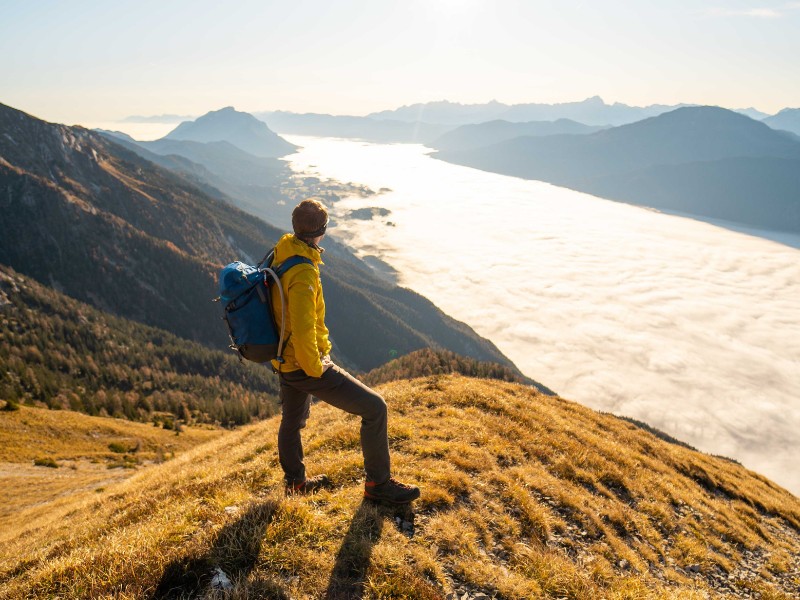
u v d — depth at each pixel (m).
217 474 8.35
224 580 4.45
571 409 18.17
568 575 6.17
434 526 6.06
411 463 8.02
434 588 4.98
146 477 15.30
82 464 49.41
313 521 5.43
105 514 9.02
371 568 4.87
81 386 162.88
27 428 62.34
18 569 5.68
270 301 4.71
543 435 11.90
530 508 7.66
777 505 16.09
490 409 12.75
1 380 129.38
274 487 6.93
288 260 4.68
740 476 19.34
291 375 5.06
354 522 5.59
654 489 11.76
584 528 8.21
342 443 8.89
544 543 7.10
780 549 11.68
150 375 193.75
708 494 14.70
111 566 4.50
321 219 4.75
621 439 16.55
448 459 8.45
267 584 4.34
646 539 9.25
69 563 4.73
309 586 4.52
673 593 7.13
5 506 28.72
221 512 5.72
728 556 10.23
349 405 5.43
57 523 13.17
